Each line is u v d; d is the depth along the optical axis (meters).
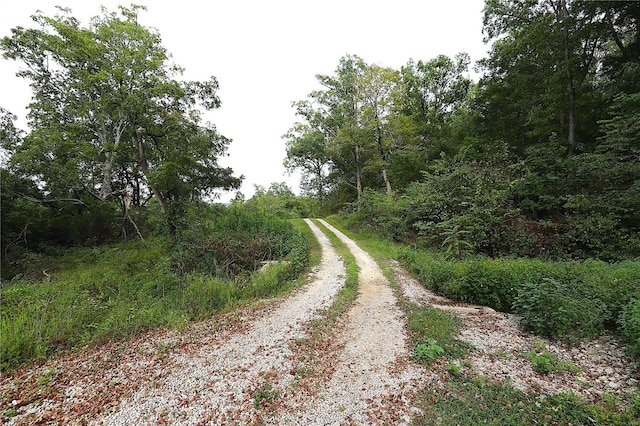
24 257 15.85
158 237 19.22
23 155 15.01
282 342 6.12
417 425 3.59
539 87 18.47
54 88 18.64
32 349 5.91
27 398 4.41
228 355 5.62
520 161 15.68
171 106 18.31
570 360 4.91
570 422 3.46
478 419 3.60
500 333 6.07
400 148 28.61
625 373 4.42
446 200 16.95
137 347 6.16
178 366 5.25
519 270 8.02
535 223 13.56
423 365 4.97
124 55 16.53
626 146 12.69
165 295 10.02
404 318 7.24
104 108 16.64
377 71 26.12
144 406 4.13
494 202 14.09
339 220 31.28
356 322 7.20
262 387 4.52
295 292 9.95
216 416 3.88
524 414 3.64
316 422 3.72
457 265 9.78
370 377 4.72
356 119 28.25
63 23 16.80
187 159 18.20
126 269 13.53
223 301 8.93
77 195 19.25
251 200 40.16
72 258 16.42
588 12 14.80
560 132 17.33
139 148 18.84
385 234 20.30
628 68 13.29
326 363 5.25
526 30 17.42
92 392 4.54
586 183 13.46
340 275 12.02
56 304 8.26
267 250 14.44
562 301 5.73
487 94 22.38
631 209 11.15
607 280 6.70
